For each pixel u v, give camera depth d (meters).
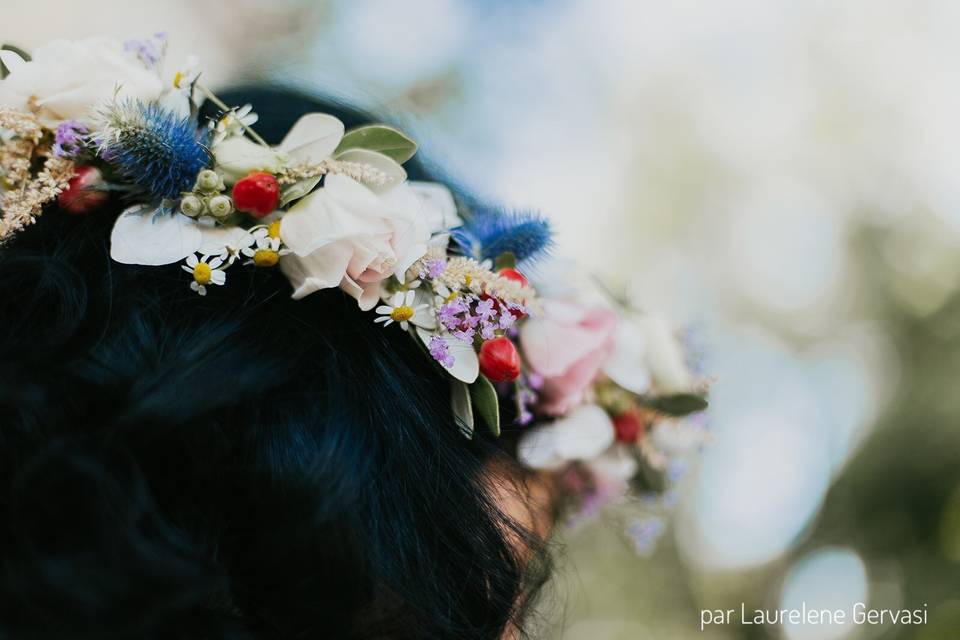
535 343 0.70
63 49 0.58
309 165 0.58
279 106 0.78
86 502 0.46
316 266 0.56
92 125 0.57
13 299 0.56
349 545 0.53
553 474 0.82
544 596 0.86
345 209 0.56
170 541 0.47
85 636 0.44
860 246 2.26
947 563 1.95
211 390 0.52
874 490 2.06
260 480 0.52
